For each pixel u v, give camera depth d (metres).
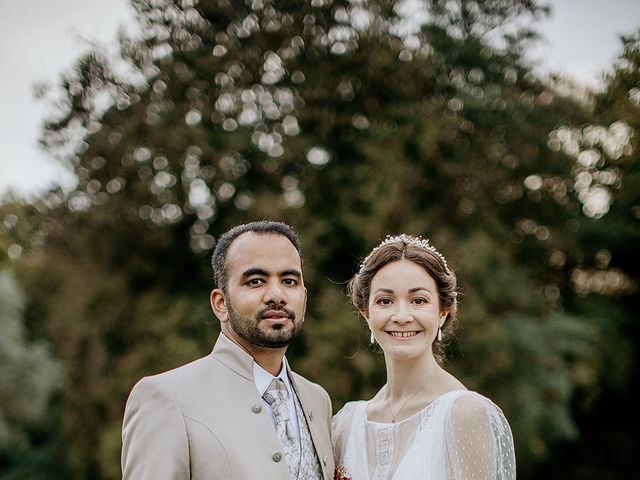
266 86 11.99
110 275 12.86
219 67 11.61
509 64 12.70
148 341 12.08
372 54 11.60
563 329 11.90
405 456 2.98
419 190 11.81
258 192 11.95
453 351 10.88
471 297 10.80
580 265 15.17
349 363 10.32
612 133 14.38
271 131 12.12
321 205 11.83
